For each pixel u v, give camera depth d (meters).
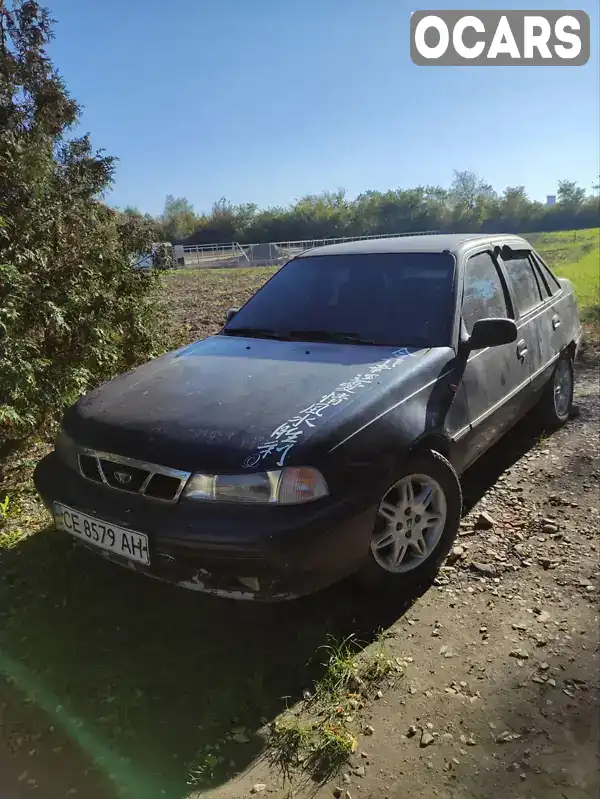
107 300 5.05
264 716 2.26
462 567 3.17
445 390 3.08
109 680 2.45
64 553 3.34
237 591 2.37
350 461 2.50
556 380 4.95
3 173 4.26
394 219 64.06
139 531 2.40
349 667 2.45
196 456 2.40
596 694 2.32
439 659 2.53
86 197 5.37
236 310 4.18
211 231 63.31
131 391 3.02
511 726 2.19
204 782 2.00
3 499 3.97
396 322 3.44
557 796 1.92
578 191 63.59
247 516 2.30
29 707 2.32
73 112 5.48
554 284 5.07
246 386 2.88
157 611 2.87
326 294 3.82
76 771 2.04
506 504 3.81
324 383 2.84
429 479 2.93
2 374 3.68
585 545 3.32
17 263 4.17
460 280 3.56
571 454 4.51
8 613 2.86
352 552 2.50
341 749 2.10
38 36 5.25
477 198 66.69
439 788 1.96
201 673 2.48
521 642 2.60
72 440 2.81
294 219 62.62
